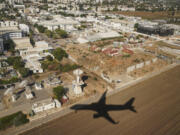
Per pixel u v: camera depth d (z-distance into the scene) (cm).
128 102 9631
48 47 17062
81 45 19138
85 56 15800
